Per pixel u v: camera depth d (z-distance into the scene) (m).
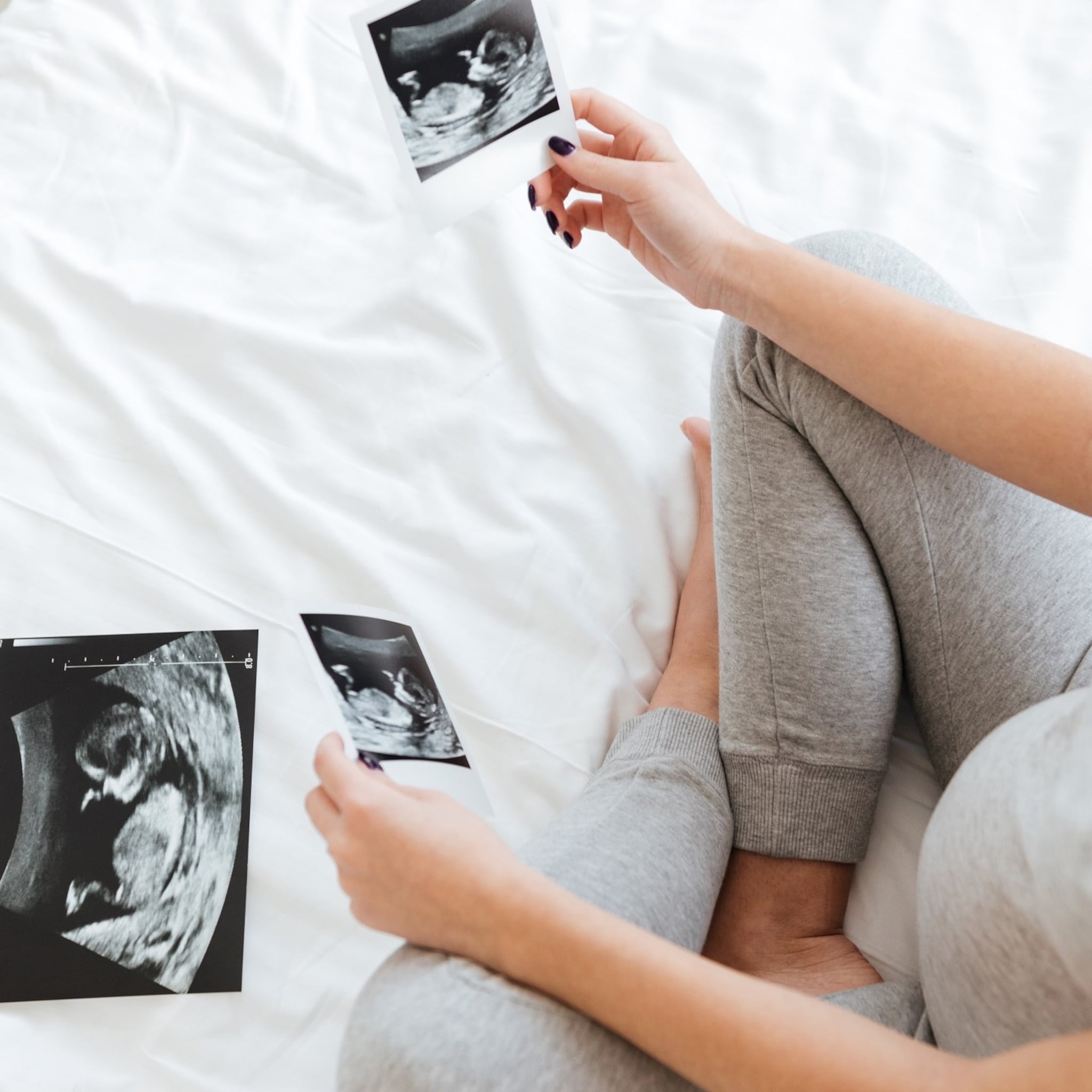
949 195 1.23
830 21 1.34
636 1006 0.55
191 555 0.99
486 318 1.12
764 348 0.82
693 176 0.88
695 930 0.73
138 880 0.86
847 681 0.81
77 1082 0.79
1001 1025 0.55
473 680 0.95
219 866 0.87
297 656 0.96
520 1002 0.59
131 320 1.08
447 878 0.59
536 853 0.72
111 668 0.93
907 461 0.78
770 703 0.83
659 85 1.28
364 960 0.85
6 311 1.07
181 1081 0.79
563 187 0.99
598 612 1.01
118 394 1.03
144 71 1.20
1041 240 1.20
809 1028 0.53
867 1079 0.50
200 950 0.84
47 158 1.15
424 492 1.04
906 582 0.81
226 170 1.17
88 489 1.00
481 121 0.90
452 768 0.84
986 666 0.79
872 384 0.75
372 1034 0.58
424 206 0.92
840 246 0.87
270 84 1.21
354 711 0.83
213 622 0.96
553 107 0.92
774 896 0.85
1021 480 0.73
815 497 0.82
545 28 0.89
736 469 0.84
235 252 1.13
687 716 0.88
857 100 1.28
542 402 1.10
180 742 0.91
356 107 1.22
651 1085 0.60
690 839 0.77
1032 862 0.51
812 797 0.83
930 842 0.61
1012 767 0.56
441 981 0.60
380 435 1.06
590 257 1.17
